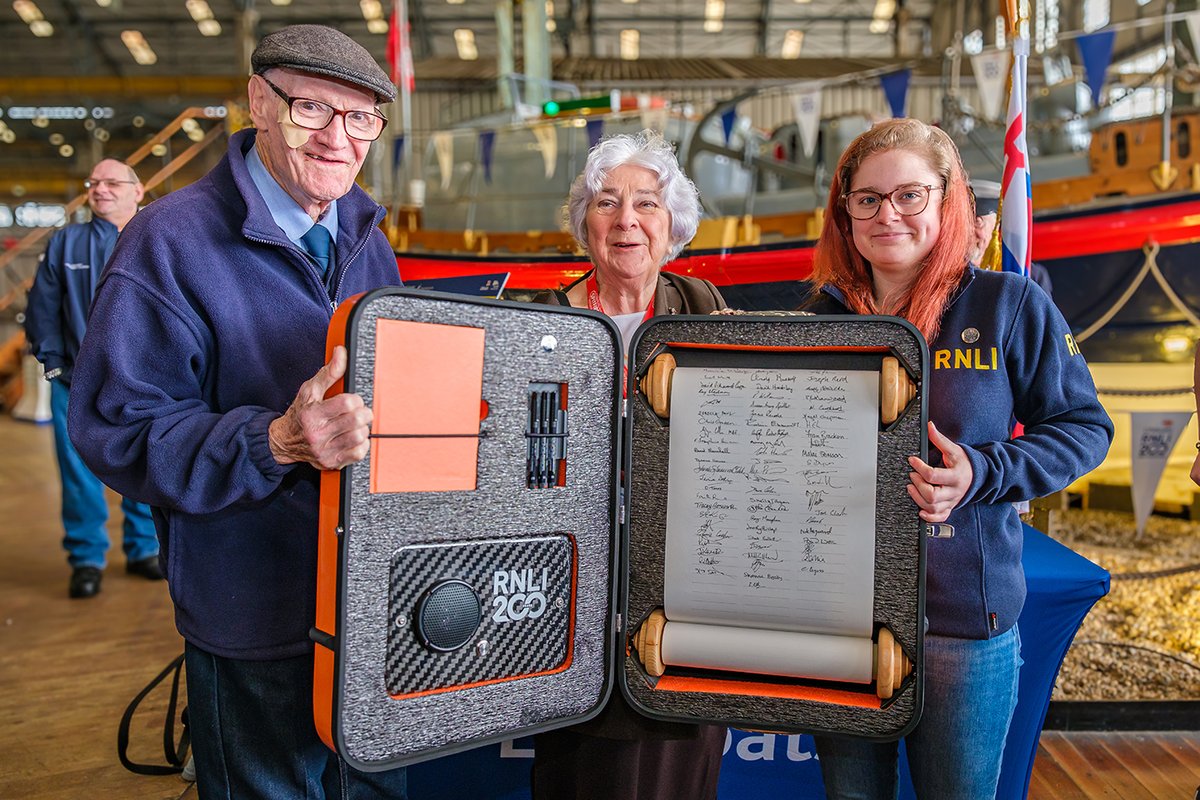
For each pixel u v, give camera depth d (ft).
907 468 3.34
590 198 4.69
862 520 3.38
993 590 3.59
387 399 3.10
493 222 13.97
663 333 3.61
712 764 4.00
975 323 3.64
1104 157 12.16
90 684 8.11
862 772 3.83
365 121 3.81
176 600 3.83
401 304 3.09
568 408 3.53
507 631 3.48
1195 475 4.35
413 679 3.27
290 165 3.73
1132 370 12.70
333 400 2.94
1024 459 3.36
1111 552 11.44
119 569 11.98
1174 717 6.84
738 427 3.52
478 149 14.10
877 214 3.71
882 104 37.76
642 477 3.64
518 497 3.44
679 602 3.58
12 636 9.37
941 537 3.56
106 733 7.11
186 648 3.97
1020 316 3.61
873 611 3.39
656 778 3.82
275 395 3.80
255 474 3.30
